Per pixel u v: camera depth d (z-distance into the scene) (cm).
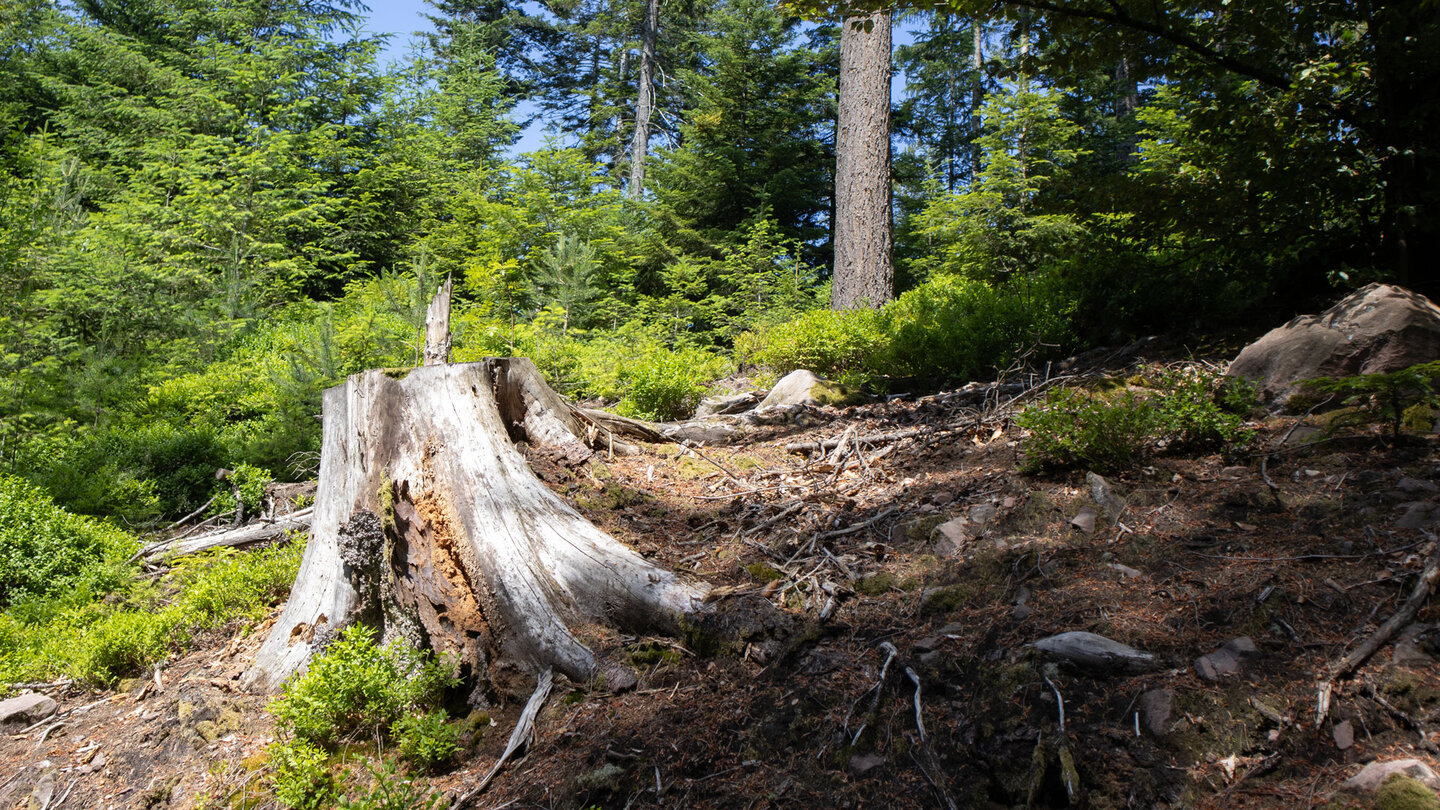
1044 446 447
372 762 354
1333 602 302
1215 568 338
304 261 1725
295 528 639
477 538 405
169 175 1658
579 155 1678
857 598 377
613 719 336
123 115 1978
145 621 480
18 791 376
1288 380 468
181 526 729
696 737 316
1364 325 452
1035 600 346
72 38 2195
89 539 609
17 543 576
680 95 2991
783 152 2083
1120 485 416
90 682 459
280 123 1997
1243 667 284
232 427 952
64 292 1145
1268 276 634
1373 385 382
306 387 813
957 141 2839
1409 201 519
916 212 2403
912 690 314
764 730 313
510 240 1519
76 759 393
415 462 430
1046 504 411
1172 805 249
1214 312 654
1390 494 353
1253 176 575
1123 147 1884
